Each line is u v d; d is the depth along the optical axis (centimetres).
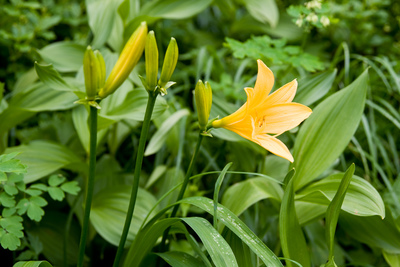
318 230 100
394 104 127
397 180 102
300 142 91
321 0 102
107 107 97
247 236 75
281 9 170
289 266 80
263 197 88
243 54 104
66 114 119
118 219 93
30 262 76
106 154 116
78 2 160
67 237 97
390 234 88
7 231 82
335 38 149
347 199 82
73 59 109
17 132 114
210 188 113
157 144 99
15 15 121
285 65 117
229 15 152
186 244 96
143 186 107
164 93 74
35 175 91
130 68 74
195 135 115
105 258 103
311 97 94
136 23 110
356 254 103
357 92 90
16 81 127
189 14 114
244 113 75
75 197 102
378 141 108
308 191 87
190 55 137
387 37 150
